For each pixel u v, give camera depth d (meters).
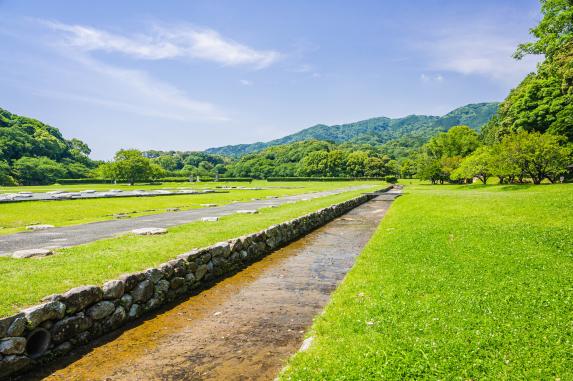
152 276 7.62
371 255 11.24
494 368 4.30
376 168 131.00
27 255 8.70
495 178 73.69
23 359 5.07
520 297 6.61
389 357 4.68
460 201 23.44
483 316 5.83
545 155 37.69
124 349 5.80
